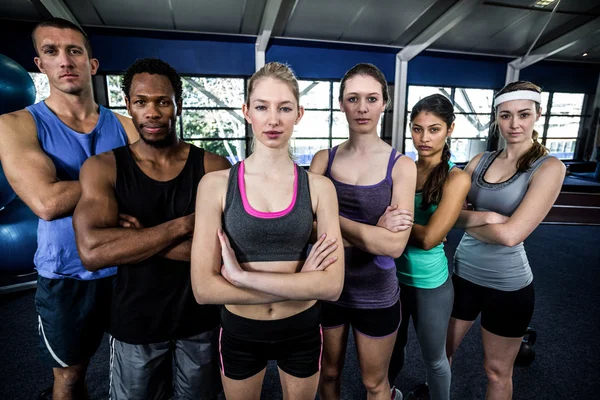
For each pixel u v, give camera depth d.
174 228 1.02
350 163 1.15
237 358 0.95
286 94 0.81
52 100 1.22
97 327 1.27
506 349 1.27
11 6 4.98
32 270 2.55
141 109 0.99
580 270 3.26
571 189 6.89
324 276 0.85
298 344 0.95
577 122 10.19
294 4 5.88
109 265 0.96
